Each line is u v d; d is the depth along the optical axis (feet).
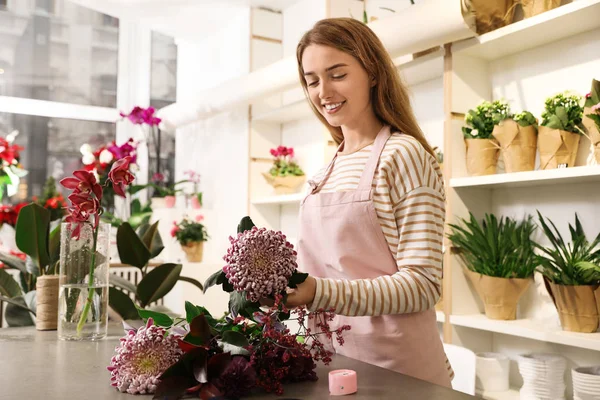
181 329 2.90
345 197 4.23
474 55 7.45
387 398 2.52
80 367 3.22
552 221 6.93
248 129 11.83
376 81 4.40
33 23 13.61
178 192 14.79
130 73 14.82
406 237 3.91
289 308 3.24
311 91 4.37
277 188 11.10
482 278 6.86
